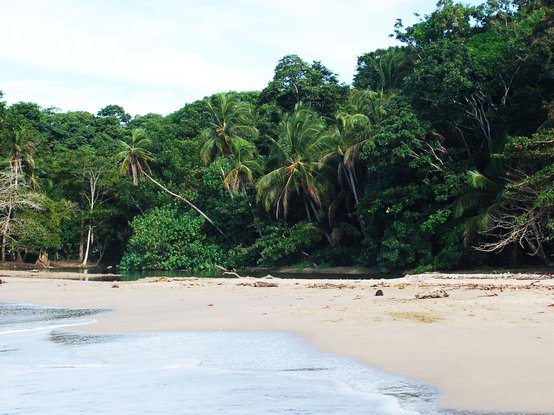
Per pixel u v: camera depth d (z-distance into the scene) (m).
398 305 15.09
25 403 6.74
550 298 15.35
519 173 28.12
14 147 57.22
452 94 31.53
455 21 37.69
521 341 9.41
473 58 32.03
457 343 9.46
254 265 48.47
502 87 33.09
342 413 5.95
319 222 44.66
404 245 34.25
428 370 7.78
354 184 42.03
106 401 6.76
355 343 9.95
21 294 23.75
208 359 9.32
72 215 60.88
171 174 55.28
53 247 57.00
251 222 48.69
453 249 31.75
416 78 32.72
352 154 38.59
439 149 33.56
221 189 49.56
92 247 64.94
